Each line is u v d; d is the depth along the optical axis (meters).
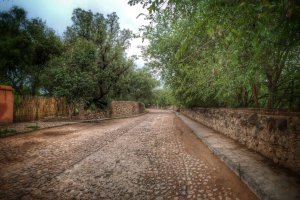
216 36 4.90
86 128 14.59
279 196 3.67
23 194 4.11
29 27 25.75
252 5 2.91
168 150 8.13
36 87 28.00
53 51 27.31
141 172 5.46
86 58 21.64
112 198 4.01
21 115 16.20
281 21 3.22
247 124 8.06
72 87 19.73
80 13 28.22
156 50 12.70
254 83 7.54
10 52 22.56
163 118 29.72
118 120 23.97
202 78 9.15
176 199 4.00
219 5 3.23
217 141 9.44
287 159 5.23
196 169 5.77
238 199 4.01
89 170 5.55
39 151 7.51
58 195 4.10
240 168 5.29
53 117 19.83
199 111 20.97
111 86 29.58
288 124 5.16
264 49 4.76
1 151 7.42
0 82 23.17
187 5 4.22
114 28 29.52
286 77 6.74
